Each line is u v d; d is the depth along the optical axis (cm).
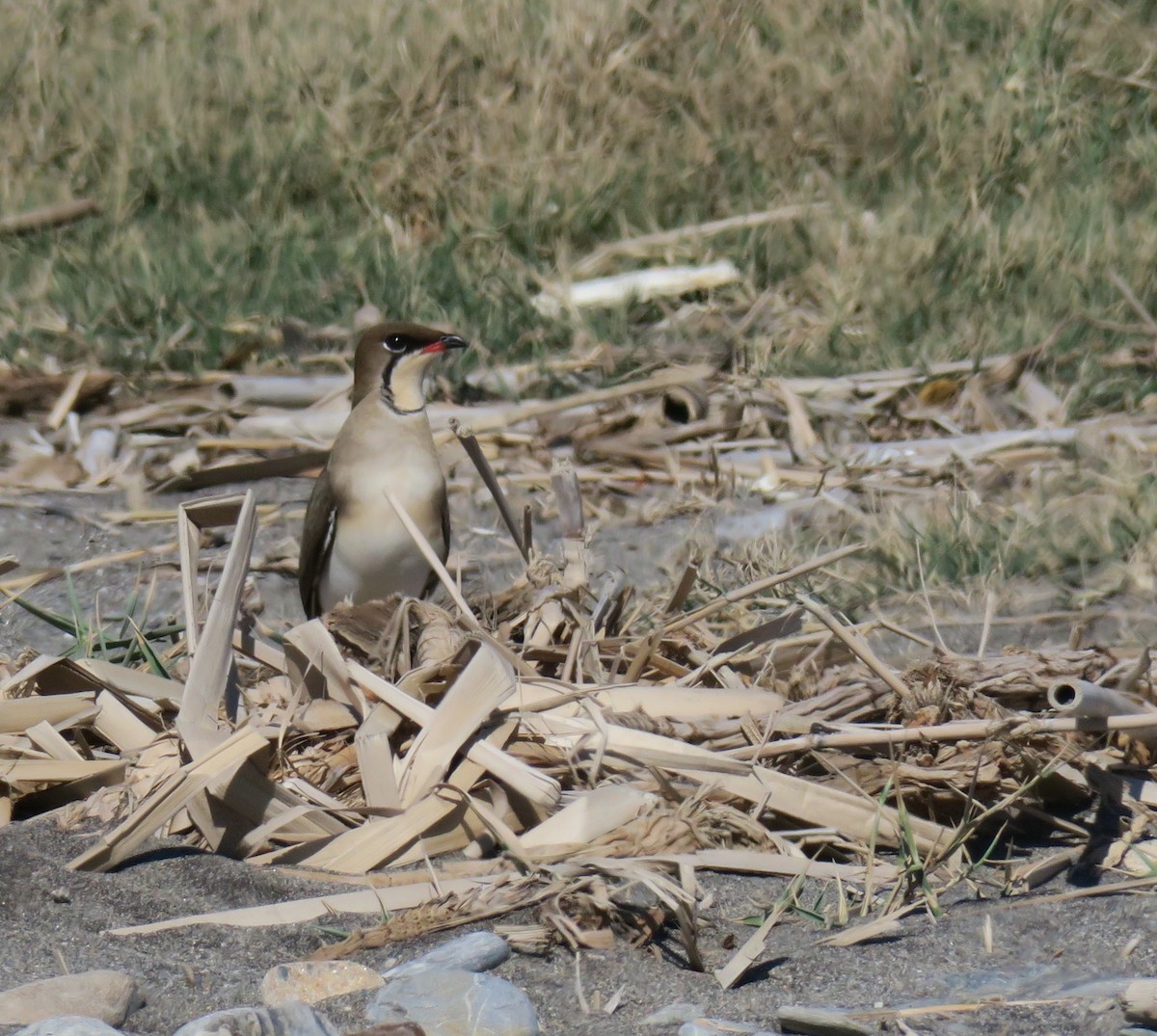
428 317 1516
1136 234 1576
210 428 1351
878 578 1044
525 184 1714
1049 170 1712
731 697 730
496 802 668
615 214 1706
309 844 654
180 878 635
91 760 714
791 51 1888
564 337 1508
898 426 1337
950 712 720
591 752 690
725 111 1830
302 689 714
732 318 1541
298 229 1688
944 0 1922
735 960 564
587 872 606
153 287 1541
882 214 1662
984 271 1532
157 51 1970
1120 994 530
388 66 1892
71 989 531
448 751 671
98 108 1894
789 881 639
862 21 1928
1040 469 1217
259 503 1227
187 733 675
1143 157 1714
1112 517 1109
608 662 804
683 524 1165
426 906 601
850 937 588
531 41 1916
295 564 1096
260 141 1797
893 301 1516
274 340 1485
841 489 1220
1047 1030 518
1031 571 1060
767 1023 532
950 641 961
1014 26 1881
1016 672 732
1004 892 630
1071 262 1541
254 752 664
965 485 1206
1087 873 648
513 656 724
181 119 1848
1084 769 705
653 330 1525
